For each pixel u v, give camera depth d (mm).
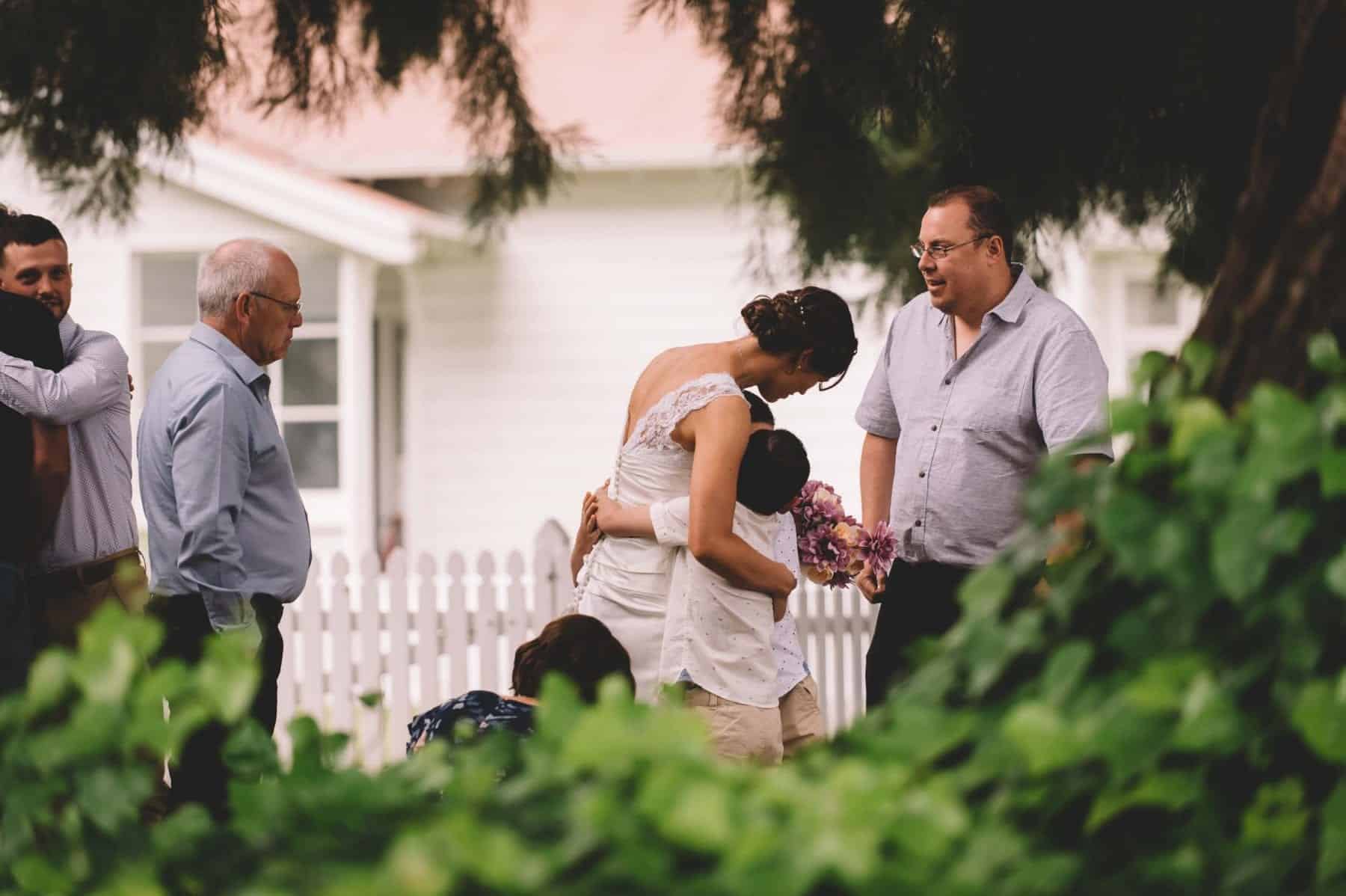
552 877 2656
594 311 23719
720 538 6867
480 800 2943
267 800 3150
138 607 7762
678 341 23641
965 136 10570
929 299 8102
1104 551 3324
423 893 2459
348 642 13719
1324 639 3008
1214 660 3094
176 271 23766
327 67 12898
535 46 26359
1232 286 4453
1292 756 3057
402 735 13594
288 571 7969
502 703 6223
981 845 2748
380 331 24984
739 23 11766
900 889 2564
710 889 2506
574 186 23578
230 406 7633
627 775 2744
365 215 22891
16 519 7031
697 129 23328
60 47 10891
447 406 23953
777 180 13000
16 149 13359
